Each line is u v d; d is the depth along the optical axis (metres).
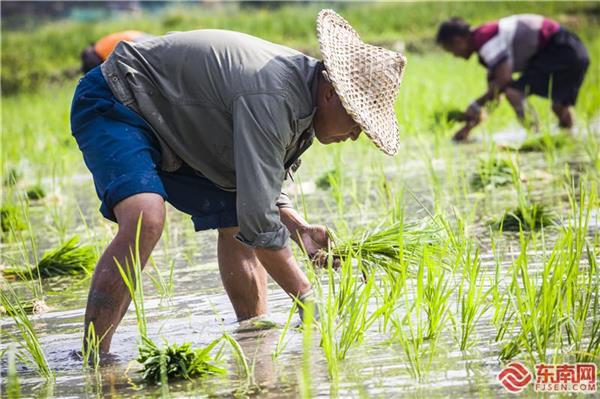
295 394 6.15
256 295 8.45
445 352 6.88
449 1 55.22
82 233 13.51
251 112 7.09
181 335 7.96
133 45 7.69
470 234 11.12
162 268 10.83
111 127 7.45
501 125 23.95
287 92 7.16
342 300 7.36
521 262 7.48
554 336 7.00
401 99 25.38
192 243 12.29
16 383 6.54
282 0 64.12
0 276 10.68
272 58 7.31
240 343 7.58
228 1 67.19
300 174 18.25
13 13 67.81
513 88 20.95
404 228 8.47
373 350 7.04
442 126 21.23
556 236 10.79
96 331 7.28
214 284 9.84
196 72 7.40
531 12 52.28
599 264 8.80
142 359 6.81
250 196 7.11
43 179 20.16
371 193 15.22
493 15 52.88
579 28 48.22
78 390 6.58
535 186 14.66
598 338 6.68
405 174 17.05
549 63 20.88
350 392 6.11
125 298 7.30
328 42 7.22
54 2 68.56
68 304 9.44
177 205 8.30
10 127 28.75
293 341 7.47
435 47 48.25
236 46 7.37
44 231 13.97
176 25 55.81
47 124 28.72
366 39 49.72
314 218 13.13
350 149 21.86
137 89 7.50
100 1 68.75
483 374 6.33
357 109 7.09
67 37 53.25
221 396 6.22
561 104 21.50
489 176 15.05
